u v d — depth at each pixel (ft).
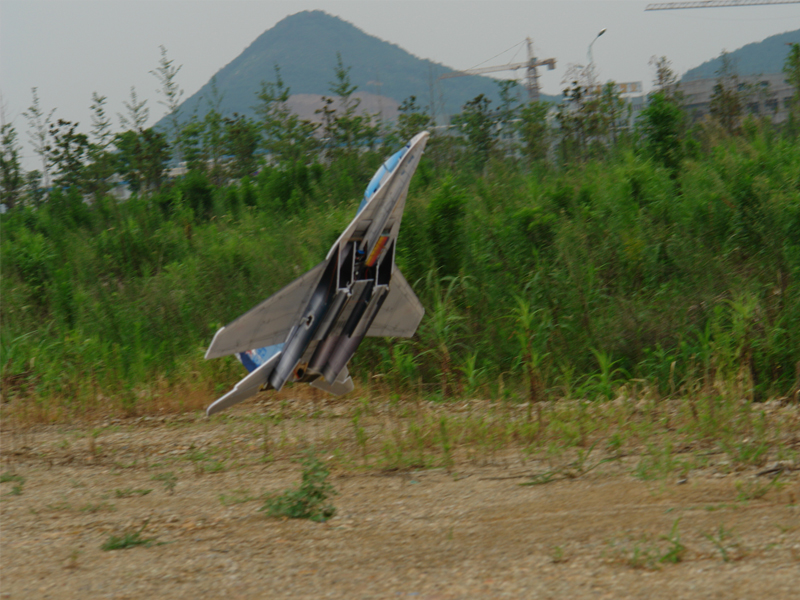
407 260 76.13
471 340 70.18
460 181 125.59
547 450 45.34
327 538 32.40
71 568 30.27
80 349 77.25
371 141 180.24
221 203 139.44
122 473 47.73
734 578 24.56
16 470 49.06
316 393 67.62
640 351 64.59
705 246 75.15
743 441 42.88
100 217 137.80
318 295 44.78
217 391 70.33
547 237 80.33
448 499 37.19
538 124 161.38
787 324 60.54
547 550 29.04
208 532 34.27
